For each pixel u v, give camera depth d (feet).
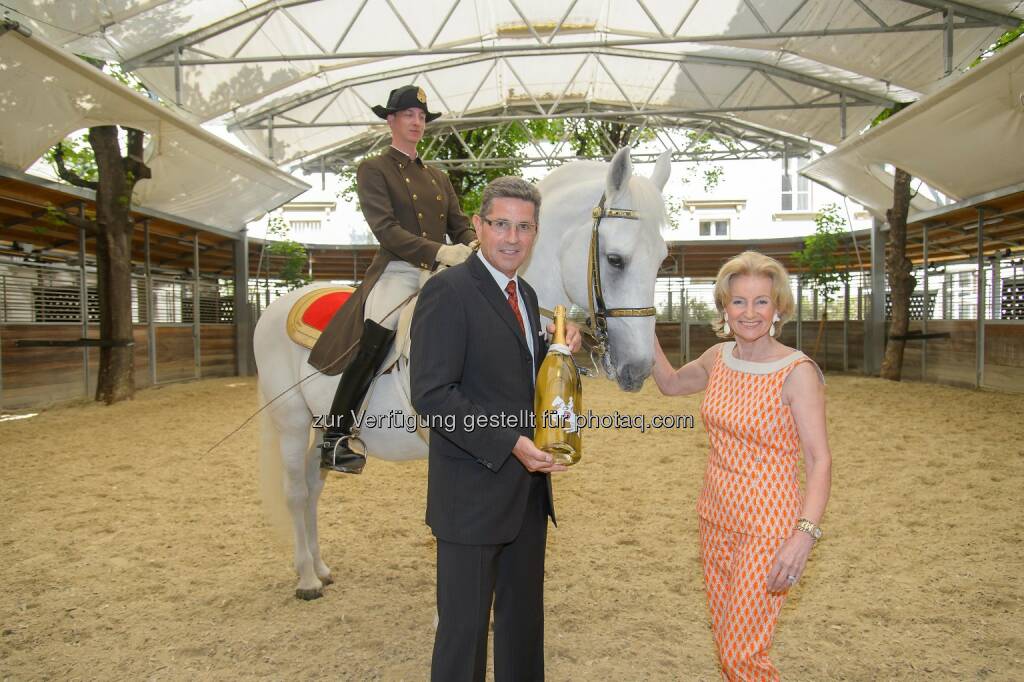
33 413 30.50
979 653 9.04
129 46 31.37
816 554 12.71
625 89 47.85
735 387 6.68
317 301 10.75
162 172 35.42
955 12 28.78
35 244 41.86
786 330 55.77
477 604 5.92
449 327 6.02
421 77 43.75
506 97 50.16
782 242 57.26
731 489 6.51
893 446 21.80
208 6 30.35
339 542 13.85
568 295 8.46
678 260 62.69
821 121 43.27
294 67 37.93
